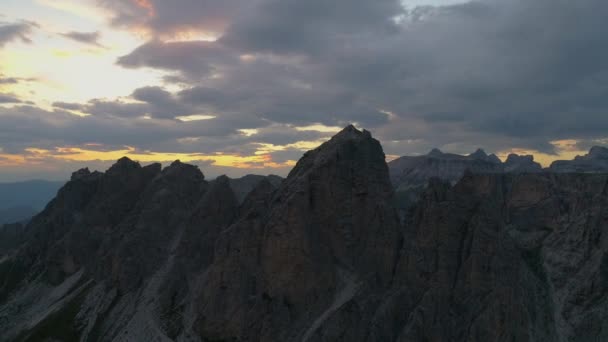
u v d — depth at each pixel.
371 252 147.38
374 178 158.12
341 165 157.75
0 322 196.50
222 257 153.25
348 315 132.62
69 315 178.62
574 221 149.00
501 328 119.62
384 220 148.75
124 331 160.12
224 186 195.62
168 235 199.12
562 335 125.38
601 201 145.25
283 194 158.00
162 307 165.12
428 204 145.75
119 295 179.50
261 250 150.38
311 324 135.75
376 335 126.44
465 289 128.75
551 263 144.12
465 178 158.50
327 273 145.25
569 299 132.25
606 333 122.12
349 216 153.88
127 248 189.38
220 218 189.12
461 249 136.00
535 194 165.75
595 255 136.50
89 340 163.88
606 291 128.62
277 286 143.38
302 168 165.38
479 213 136.75
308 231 148.00
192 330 149.25
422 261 137.12
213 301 146.88
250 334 138.50
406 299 133.25
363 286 140.75
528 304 131.00
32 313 195.25
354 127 175.88
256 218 158.75
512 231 162.38
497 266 127.44
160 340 149.75
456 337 122.12
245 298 145.00
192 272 176.75
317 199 155.00
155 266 186.25
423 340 122.69
